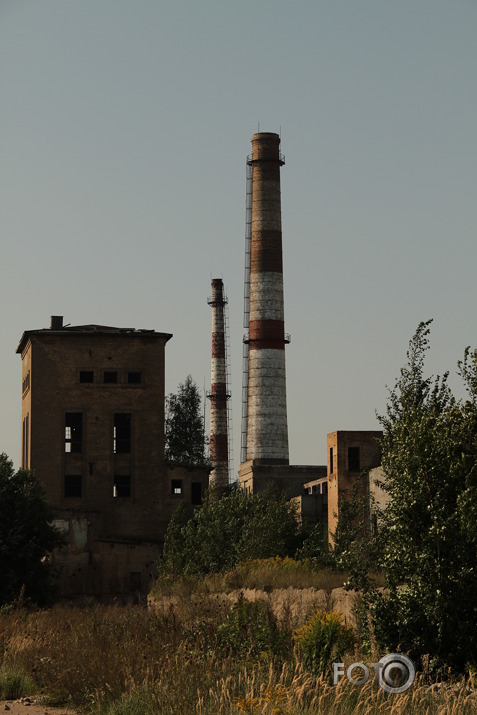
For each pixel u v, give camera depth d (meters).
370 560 34.66
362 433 70.06
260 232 129.88
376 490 56.66
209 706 20.64
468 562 25.38
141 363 109.75
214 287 146.25
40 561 77.25
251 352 129.38
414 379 30.58
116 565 96.44
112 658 25.95
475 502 25.27
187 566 74.25
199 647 27.67
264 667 25.22
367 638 27.33
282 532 70.69
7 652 31.62
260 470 112.62
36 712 24.14
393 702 20.25
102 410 108.62
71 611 53.84
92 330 110.38
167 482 108.88
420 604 25.91
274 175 130.88
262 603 32.84
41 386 108.31
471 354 26.70
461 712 19.14
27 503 76.94
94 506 106.94
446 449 26.02
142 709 21.61
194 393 141.00
